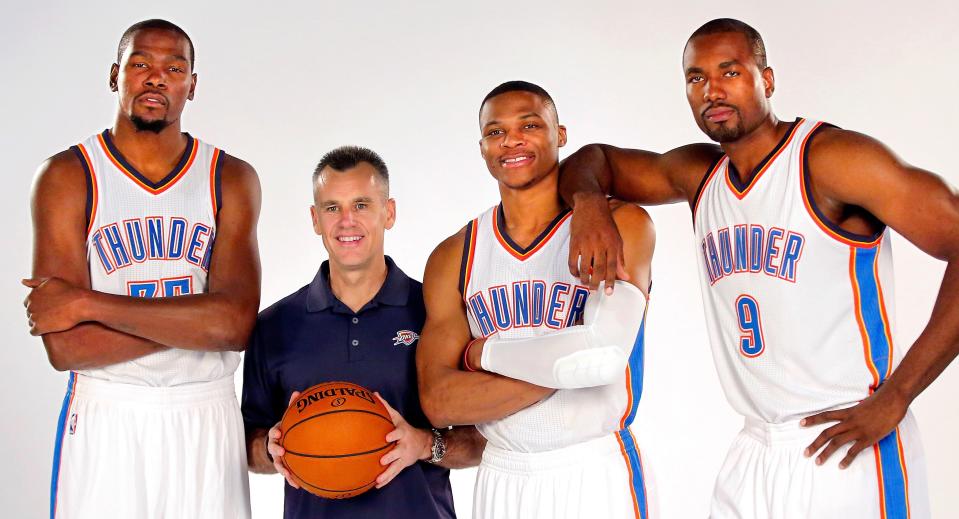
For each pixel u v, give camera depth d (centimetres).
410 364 277
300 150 487
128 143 274
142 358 271
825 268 236
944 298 223
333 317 281
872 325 237
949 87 454
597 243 234
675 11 476
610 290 233
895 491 234
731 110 238
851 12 461
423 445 262
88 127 488
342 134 488
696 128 477
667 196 269
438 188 487
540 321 256
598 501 252
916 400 458
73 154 273
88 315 253
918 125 457
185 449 276
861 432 228
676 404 480
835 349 237
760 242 241
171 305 258
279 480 486
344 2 488
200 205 277
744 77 237
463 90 486
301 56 487
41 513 477
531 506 255
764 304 241
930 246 225
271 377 284
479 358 248
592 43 482
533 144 253
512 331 258
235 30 486
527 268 259
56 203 267
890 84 459
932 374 224
